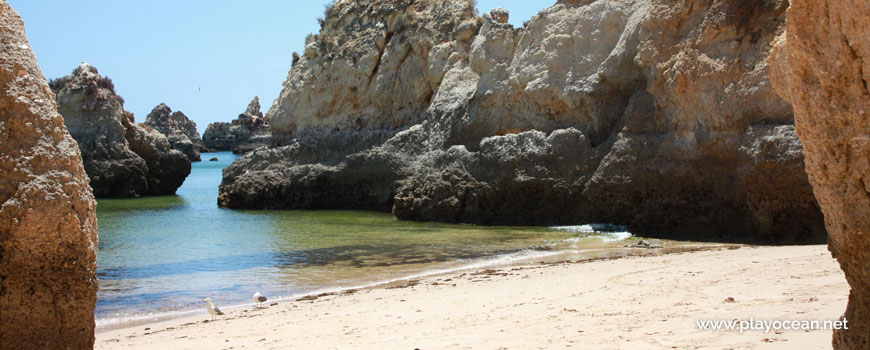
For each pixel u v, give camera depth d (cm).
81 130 4903
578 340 745
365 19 4131
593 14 2867
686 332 735
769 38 2136
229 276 1725
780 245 1992
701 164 2242
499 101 3091
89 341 548
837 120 415
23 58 545
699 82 2222
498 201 2827
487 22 3338
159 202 4519
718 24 2220
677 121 2323
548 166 2705
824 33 417
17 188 518
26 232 515
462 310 1061
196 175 7825
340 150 3912
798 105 438
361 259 1964
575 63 2844
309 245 2272
